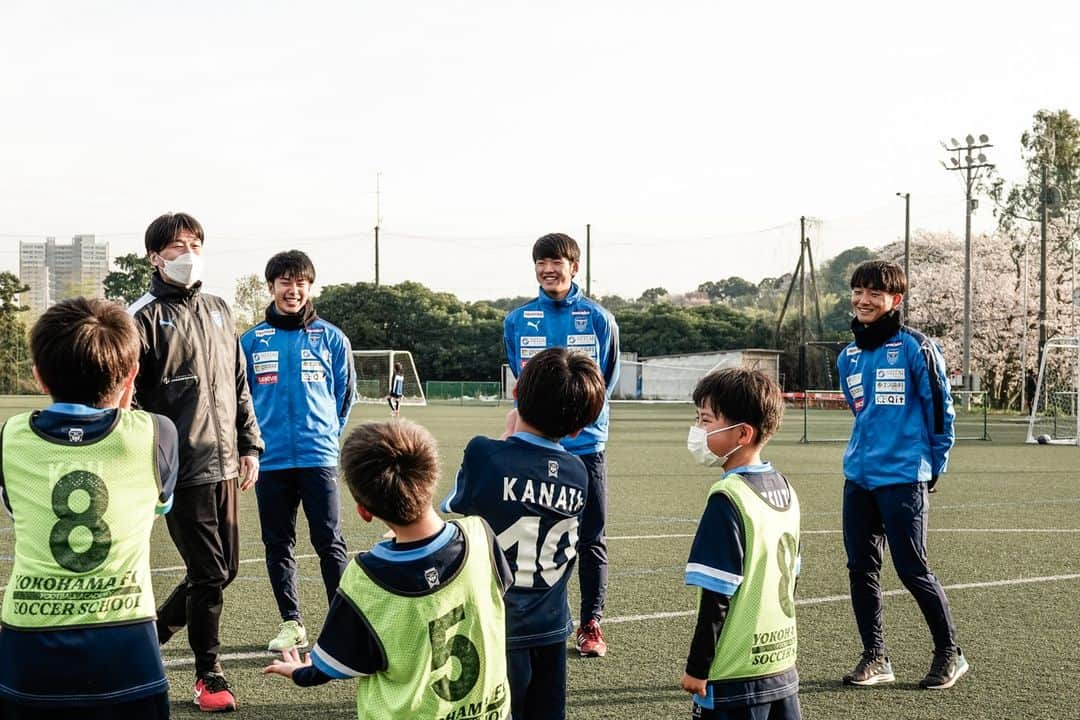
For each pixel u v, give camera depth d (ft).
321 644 8.21
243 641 17.56
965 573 23.39
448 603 8.28
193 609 14.07
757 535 9.65
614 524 31.42
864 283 15.93
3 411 98.68
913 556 15.38
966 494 39.40
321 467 17.51
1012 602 20.45
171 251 14.46
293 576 17.48
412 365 150.51
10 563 24.00
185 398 14.11
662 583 22.49
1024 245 141.08
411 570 8.16
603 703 14.25
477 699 8.49
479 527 8.84
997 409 142.31
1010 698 14.53
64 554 8.68
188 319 14.42
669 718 13.62
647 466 51.60
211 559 14.12
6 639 8.70
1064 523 31.53
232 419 14.89
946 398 15.55
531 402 10.24
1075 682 15.26
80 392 9.04
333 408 18.01
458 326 199.21
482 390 187.52
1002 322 141.79
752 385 10.11
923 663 16.35
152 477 9.27
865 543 15.76
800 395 142.41
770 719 9.93
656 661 16.35
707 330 204.64
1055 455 59.11
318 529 17.57
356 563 8.24
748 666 9.63
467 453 10.28
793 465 52.47
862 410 15.99
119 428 9.12
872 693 14.83
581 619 17.07
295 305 17.67
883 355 15.88
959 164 121.60
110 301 9.66
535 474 10.11
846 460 16.17
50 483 8.75
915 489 15.44
